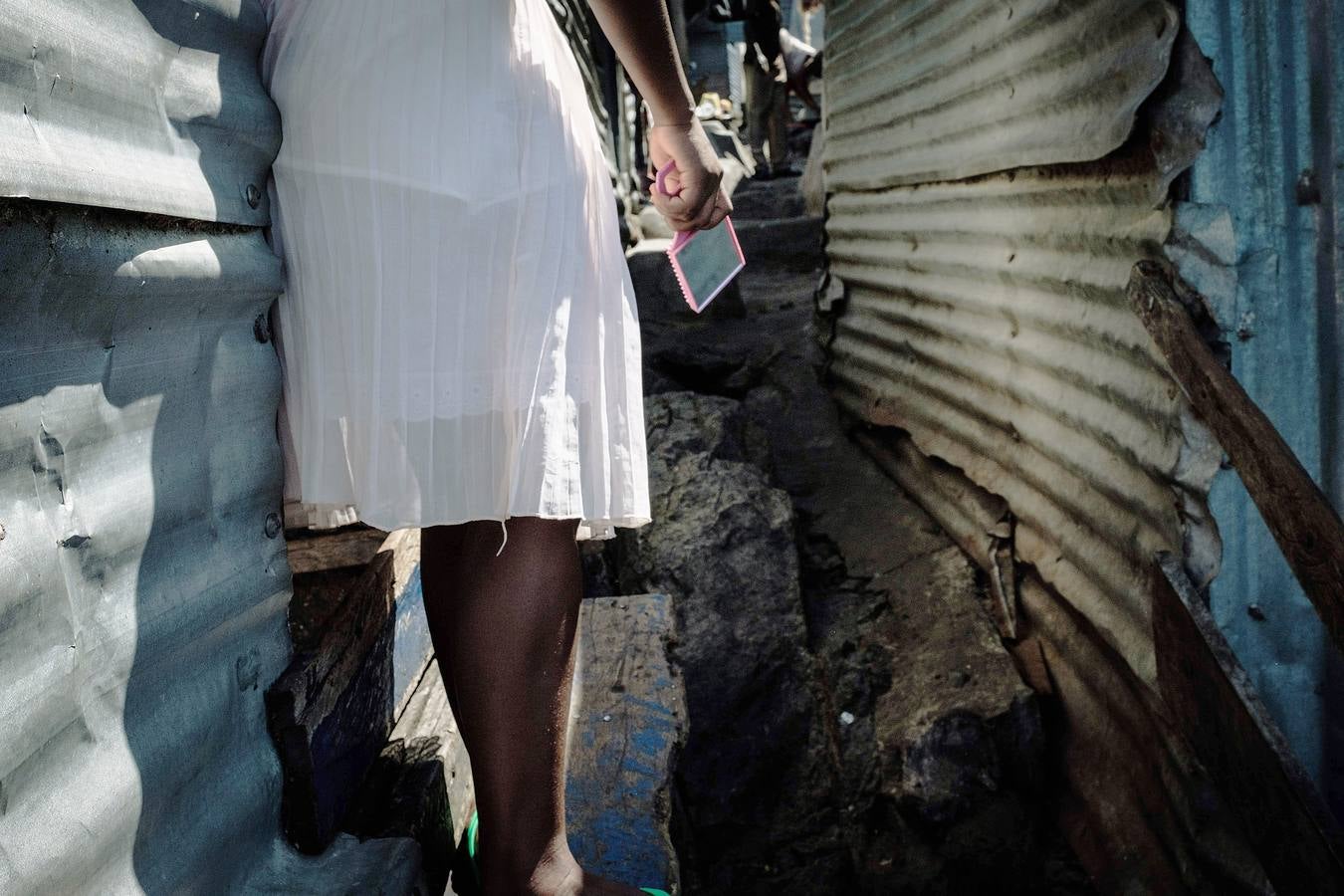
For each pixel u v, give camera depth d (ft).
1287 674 9.45
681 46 25.72
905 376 16.25
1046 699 12.78
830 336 19.57
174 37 3.78
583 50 22.82
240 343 4.28
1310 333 8.98
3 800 2.86
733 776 13.00
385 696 6.02
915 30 14.78
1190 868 9.52
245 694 4.31
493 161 4.19
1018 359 12.55
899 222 16.07
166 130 3.72
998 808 11.99
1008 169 12.13
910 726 12.65
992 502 13.94
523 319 4.23
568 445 4.26
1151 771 10.34
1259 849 7.88
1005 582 13.50
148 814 3.55
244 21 4.28
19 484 3.02
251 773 4.29
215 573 4.09
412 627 6.80
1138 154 9.27
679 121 4.65
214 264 3.93
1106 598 10.87
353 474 4.37
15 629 2.93
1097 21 9.66
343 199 4.24
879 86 16.53
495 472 4.29
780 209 30.53
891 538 15.53
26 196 2.87
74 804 3.14
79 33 3.23
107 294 3.35
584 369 4.43
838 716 13.33
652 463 15.88
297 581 8.17
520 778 4.42
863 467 17.51
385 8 4.16
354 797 5.27
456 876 5.50
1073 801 11.79
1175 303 8.84
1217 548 9.14
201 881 3.84
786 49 32.81
